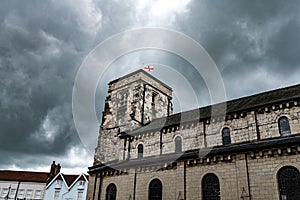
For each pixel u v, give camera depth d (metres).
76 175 70.31
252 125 28.20
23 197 68.44
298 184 22.02
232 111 30.33
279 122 27.08
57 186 65.62
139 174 31.94
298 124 25.75
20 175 72.62
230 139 29.34
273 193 22.67
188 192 27.25
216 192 25.83
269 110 27.97
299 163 22.44
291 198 21.95
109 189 33.94
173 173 29.34
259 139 27.08
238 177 24.70
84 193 63.62
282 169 23.19
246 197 23.45
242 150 25.41
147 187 30.38
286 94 29.86
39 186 69.88
